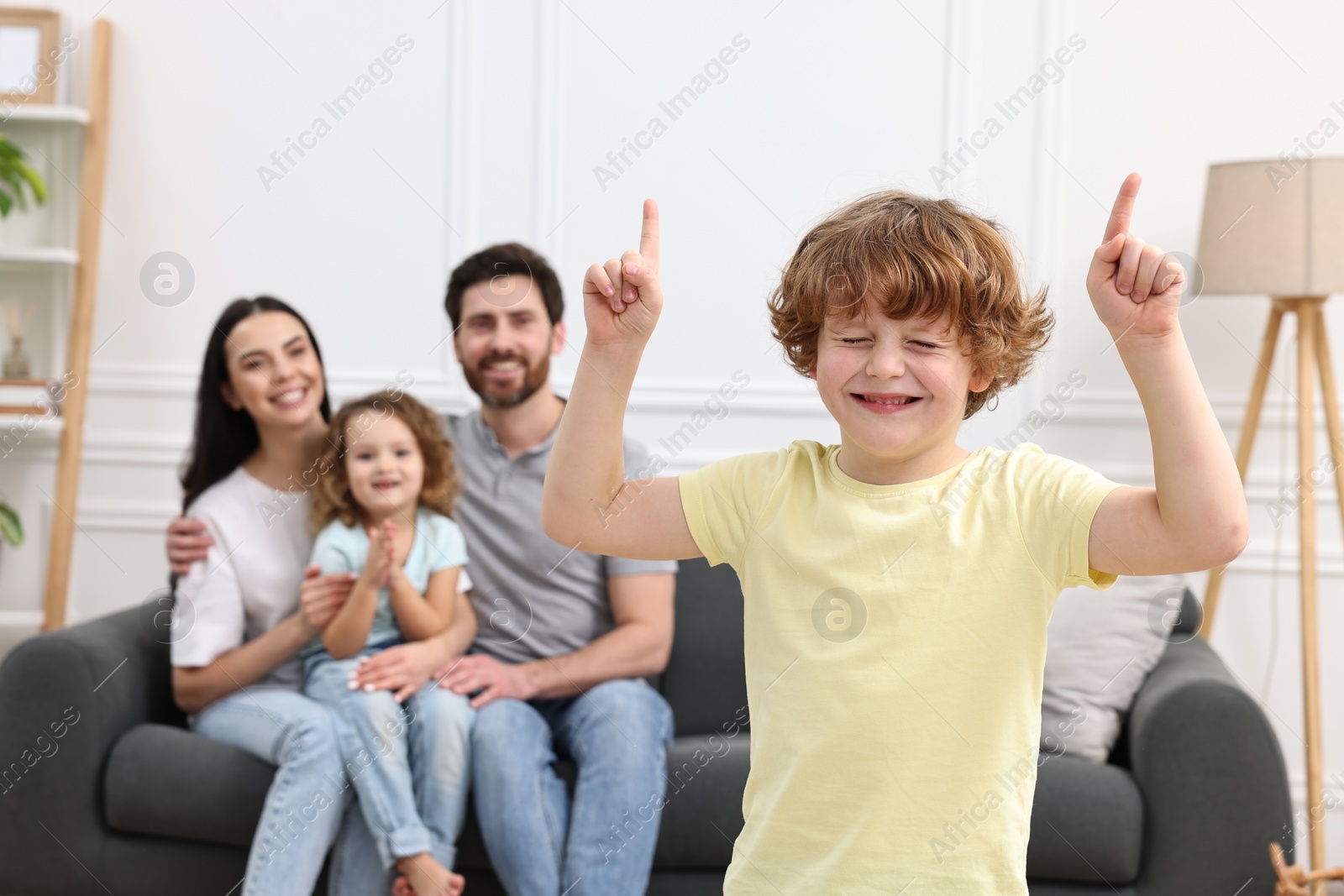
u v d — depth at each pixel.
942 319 0.83
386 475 1.86
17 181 2.47
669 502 0.95
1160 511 0.74
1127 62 2.32
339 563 1.86
